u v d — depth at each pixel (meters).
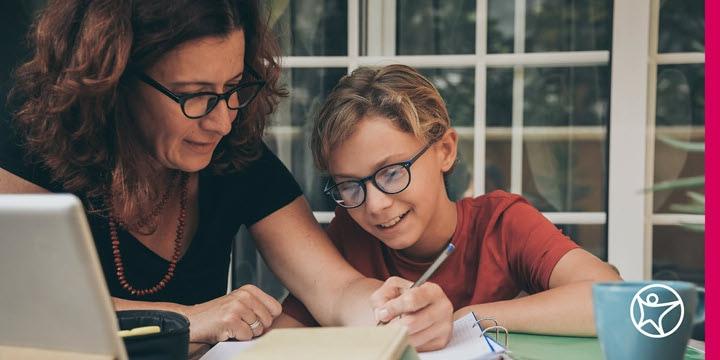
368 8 2.15
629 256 2.09
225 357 0.95
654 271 2.13
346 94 1.28
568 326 1.07
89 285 0.61
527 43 2.13
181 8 1.07
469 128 2.15
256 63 1.27
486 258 1.37
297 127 2.18
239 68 1.13
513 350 0.98
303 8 2.16
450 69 2.14
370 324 1.11
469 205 1.44
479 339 0.96
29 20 2.04
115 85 1.10
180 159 1.15
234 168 1.35
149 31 1.09
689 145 2.12
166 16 1.07
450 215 1.40
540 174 2.14
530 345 1.01
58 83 1.15
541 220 1.36
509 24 2.13
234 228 1.37
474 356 0.87
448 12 2.14
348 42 2.16
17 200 0.60
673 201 2.13
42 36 1.17
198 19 1.07
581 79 2.13
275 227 1.33
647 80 2.10
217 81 1.10
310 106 2.18
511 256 1.36
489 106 2.14
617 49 2.07
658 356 0.67
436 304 0.96
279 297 2.19
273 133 2.19
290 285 1.30
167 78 1.09
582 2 2.11
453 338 1.00
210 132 1.13
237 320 1.08
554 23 2.12
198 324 1.09
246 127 1.30
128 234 1.26
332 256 1.29
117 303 1.14
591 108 2.13
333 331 0.76
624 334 0.68
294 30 2.16
